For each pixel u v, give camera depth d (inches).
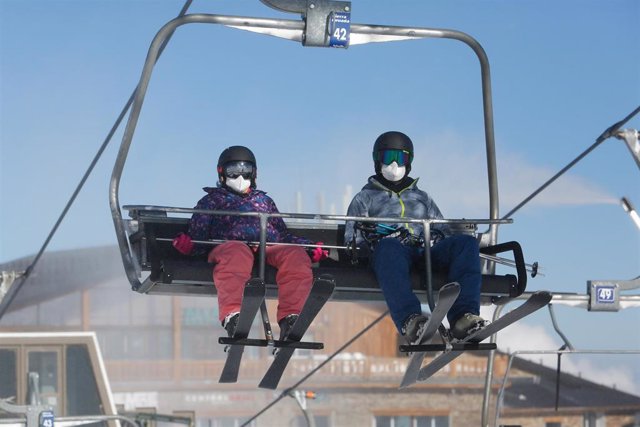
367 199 434.6
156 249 400.2
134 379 2598.4
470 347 391.2
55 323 2625.5
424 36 444.8
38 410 722.2
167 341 2620.6
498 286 418.6
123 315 2613.2
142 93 413.4
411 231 432.5
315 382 2605.8
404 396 2603.3
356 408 2608.3
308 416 856.3
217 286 397.7
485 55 458.3
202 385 2596.0
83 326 2623.0
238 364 404.2
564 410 2573.8
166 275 395.5
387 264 404.5
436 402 2600.9
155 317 2613.2
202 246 417.1
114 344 2603.3
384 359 2623.0
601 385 2578.7
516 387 2603.3
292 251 407.8
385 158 434.3
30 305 2610.7
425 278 411.8
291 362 2640.3
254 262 410.6
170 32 415.5
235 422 2583.7
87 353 1346.0
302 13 428.8
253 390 2583.7
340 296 444.8
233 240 408.2
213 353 2623.0
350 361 2623.0
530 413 2583.7
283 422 2583.7
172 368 2600.9
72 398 1333.7
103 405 1330.0
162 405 2578.7
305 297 402.0
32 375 1300.4
